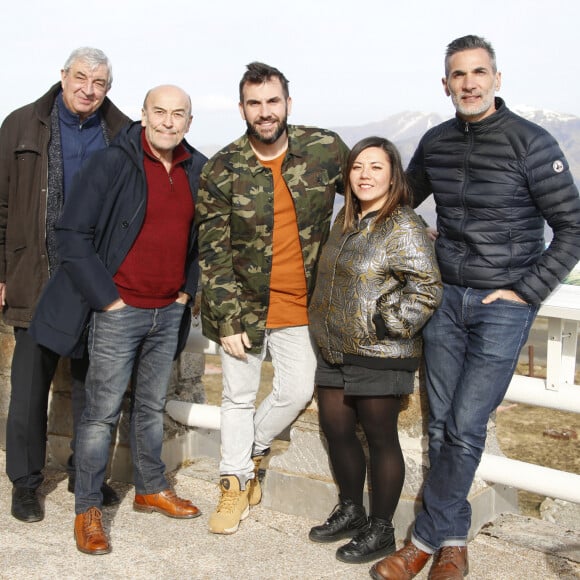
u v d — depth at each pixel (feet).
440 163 9.71
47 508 12.28
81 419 11.35
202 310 11.44
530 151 9.00
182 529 11.50
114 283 10.80
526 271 9.37
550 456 26.30
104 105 12.60
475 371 9.61
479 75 9.10
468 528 9.96
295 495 11.95
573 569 10.22
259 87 10.22
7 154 12.02
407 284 9.80
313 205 10.65
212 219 10.88
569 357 10.69
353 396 10.79
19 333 12.25
